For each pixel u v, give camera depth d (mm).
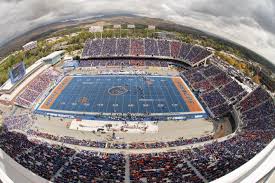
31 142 48062
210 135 59938
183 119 67500
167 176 35781
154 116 68562
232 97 74000
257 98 67438
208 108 71875
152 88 87875
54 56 108812
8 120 64312
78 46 135250
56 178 34219
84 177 34906
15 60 113875
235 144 48344
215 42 141000
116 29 163000
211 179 34469
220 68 94125
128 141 57156
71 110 72375
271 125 54688
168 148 49875
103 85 90375
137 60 115625
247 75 95312
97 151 47719
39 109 73125
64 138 56094
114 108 73188
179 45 119875
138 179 34812
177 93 83688
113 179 34688
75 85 90312
